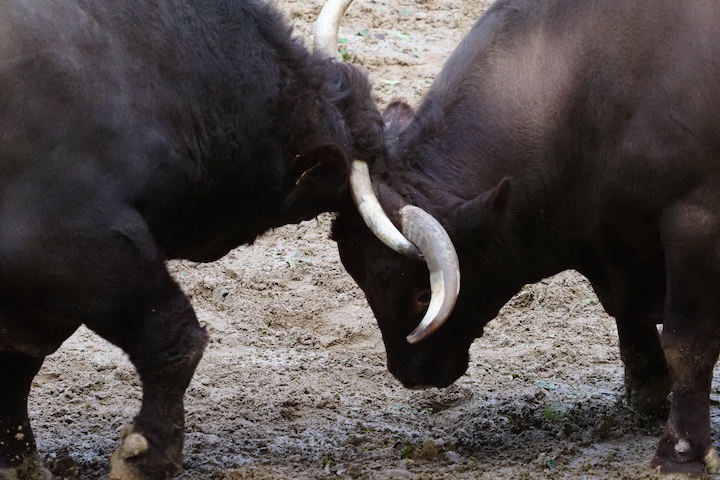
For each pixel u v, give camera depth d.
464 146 23.92
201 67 21.28
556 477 22.97
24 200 19.36
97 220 19.69
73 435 25.50
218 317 31.83
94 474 23.50
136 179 20.12
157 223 21.02
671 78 22.31
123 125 19.95
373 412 27.00
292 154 22.72
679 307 22.84
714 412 26.53
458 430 25.72
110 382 28.38
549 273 25.25
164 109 20.62
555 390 28.02
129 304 20.17
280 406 27.06
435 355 25.12
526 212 24.03
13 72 19.09
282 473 23.25
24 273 19.66
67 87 19.44
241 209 23.00
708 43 22.14
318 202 23.41
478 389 28.03
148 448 20.66
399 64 43.59
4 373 22.72
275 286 33.16
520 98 23.80
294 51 22.61
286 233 35.62
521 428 25.94
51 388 27.91
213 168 21.91
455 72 24.59
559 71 23.58
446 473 23.19
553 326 31.75
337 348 30.70
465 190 23.72
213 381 28.42
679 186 22.41
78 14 19.84
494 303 25.06
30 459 23.17
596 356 30.12
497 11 24.88
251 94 21.97
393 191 23.11
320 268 33.91
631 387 26.47
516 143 23.73
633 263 24.48
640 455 24.08
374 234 22.61
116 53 20.09
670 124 22.30
